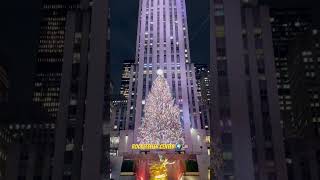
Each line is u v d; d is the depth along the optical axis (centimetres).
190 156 19462
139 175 17838
